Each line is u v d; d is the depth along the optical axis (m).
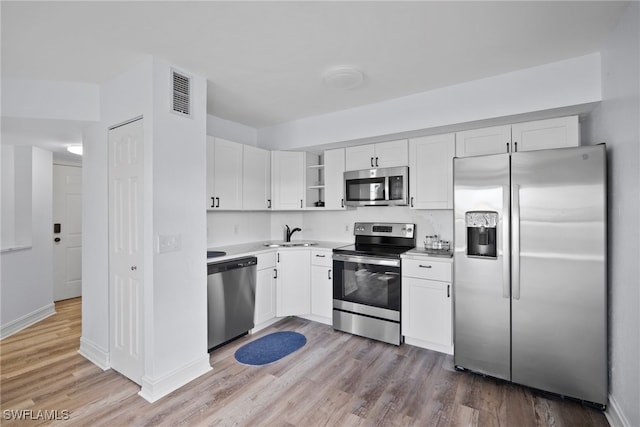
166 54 2.08
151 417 1.87
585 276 1.92
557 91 2.26
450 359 2.60
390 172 3.10
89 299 2.63
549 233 2.02
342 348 2.81
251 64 2.26
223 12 1.66
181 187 2.23
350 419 1.87
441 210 3.22
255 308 3.12
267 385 2.22
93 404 1.99
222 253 2.98
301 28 1.83
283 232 4.14
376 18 1.74
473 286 2.28
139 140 2.16
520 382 2.13
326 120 3.40
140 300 2.15
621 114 1.78
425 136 3.07
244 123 3.76
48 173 3.71
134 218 2.21
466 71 2.41
